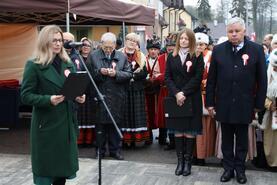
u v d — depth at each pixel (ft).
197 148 19.74
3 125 29.71
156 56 24.02
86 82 12.31
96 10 22.81
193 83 17.46
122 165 19.54
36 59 12.60
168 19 126.00
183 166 18.20
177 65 17.67
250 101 16.43
